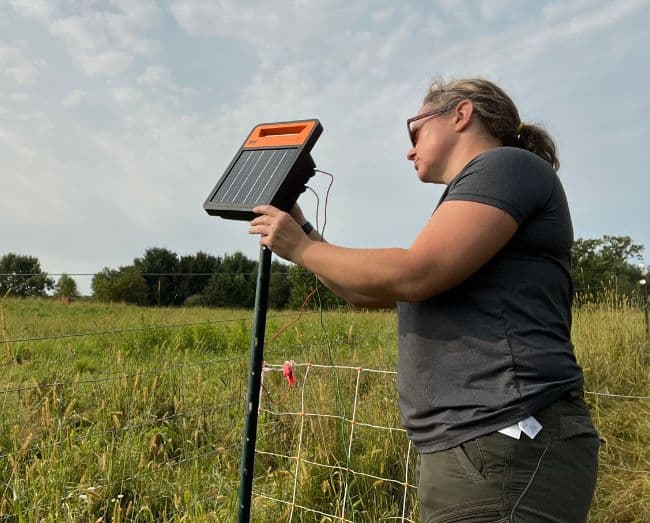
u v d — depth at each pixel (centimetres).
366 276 138
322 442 349
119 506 275
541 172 147
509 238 140
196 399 421
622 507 319
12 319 693
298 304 1040
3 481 301
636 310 750
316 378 434
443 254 135
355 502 307
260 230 152
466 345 142
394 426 359
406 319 157
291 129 175
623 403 466
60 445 319
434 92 170
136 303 838
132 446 342
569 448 137
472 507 137
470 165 147
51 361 504
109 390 420
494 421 136
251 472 171
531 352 138
